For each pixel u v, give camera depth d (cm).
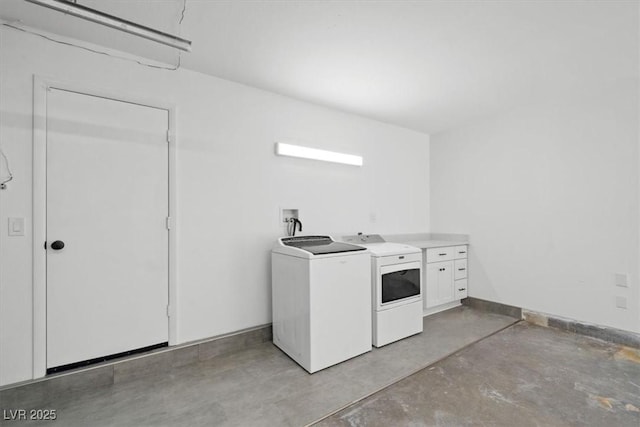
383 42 206
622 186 266
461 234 392
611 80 267
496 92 290
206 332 248
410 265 287
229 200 261
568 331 296
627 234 263
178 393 195
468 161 386
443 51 218
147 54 221
